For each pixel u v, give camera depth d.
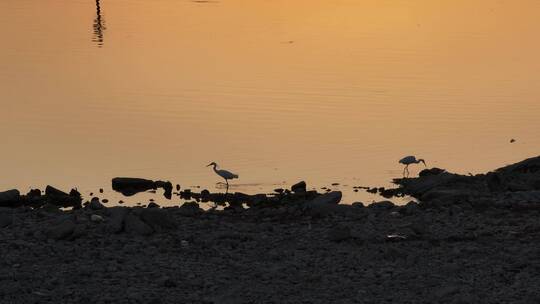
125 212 22.14
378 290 17.64
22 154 34.66
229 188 30.25
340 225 22.33
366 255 19.97
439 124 39.19
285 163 33.41
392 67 50.88
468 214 23.95
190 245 20.78
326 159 33.88
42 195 29.19
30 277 18.22
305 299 17.17
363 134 37.53
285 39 60.00
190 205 25.98
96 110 41.03
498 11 74.75
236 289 17.69
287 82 46.53
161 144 35.97
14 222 22.83
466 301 16.86
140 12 71.75
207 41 59.00
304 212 24.62
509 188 28.30
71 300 16.98
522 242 20.91
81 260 19.48
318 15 71.19
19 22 66.12
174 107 41.53
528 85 46.69
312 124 38.91
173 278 18.27
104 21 67.06
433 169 31.28
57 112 40.62
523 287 17.75
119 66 50.72
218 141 36.38
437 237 21.41
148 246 20.59
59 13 70.75
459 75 49.03
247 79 47.12
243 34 61.84
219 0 78.56
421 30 64.44
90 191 30.20
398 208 24.98
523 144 36.50
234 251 20.34
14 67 50.25
